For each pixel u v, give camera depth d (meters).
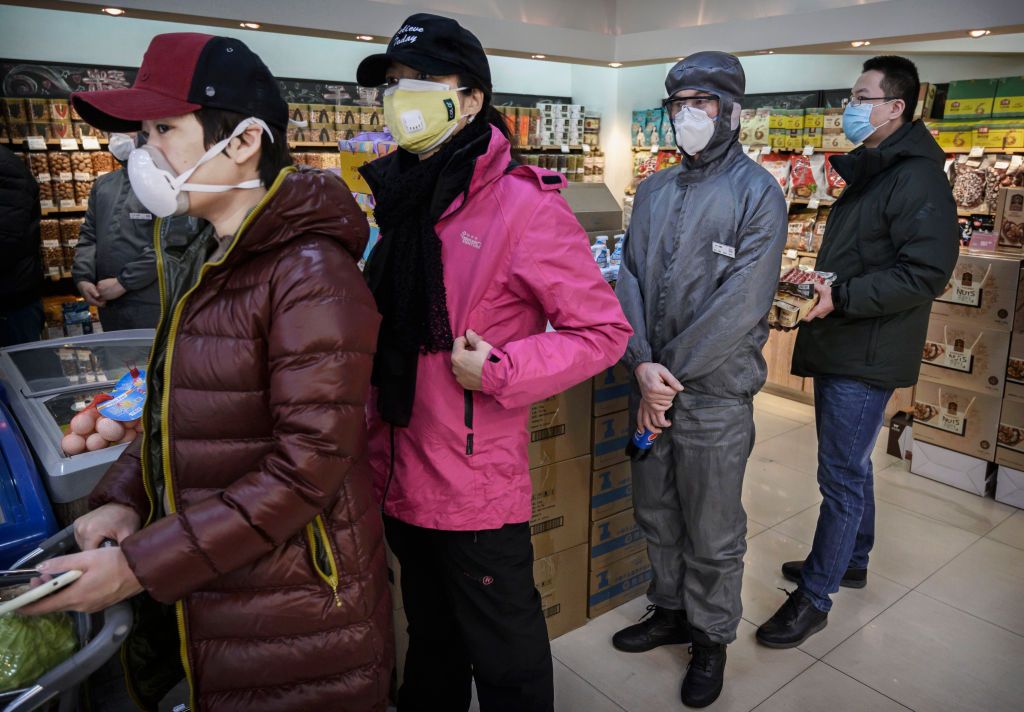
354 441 1.05
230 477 1.09
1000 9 2.63
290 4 2.92
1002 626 2.44
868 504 2.60
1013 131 3.79
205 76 1.01
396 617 2.00
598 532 2.44
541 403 2.18
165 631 1.29
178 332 1.08
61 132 4.69
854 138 2.39
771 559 2.88
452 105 1.35
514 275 1.38
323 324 1.02
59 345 2.10
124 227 3.24
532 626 1.57
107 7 2.59
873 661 2.28
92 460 1.46
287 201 1.03
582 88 7.00
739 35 3.53
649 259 2.05
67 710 1.17
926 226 2.16
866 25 3.04
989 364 3.25
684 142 1.92
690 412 1.99
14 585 0.95
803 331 2.45
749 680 2.20
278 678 1.14
